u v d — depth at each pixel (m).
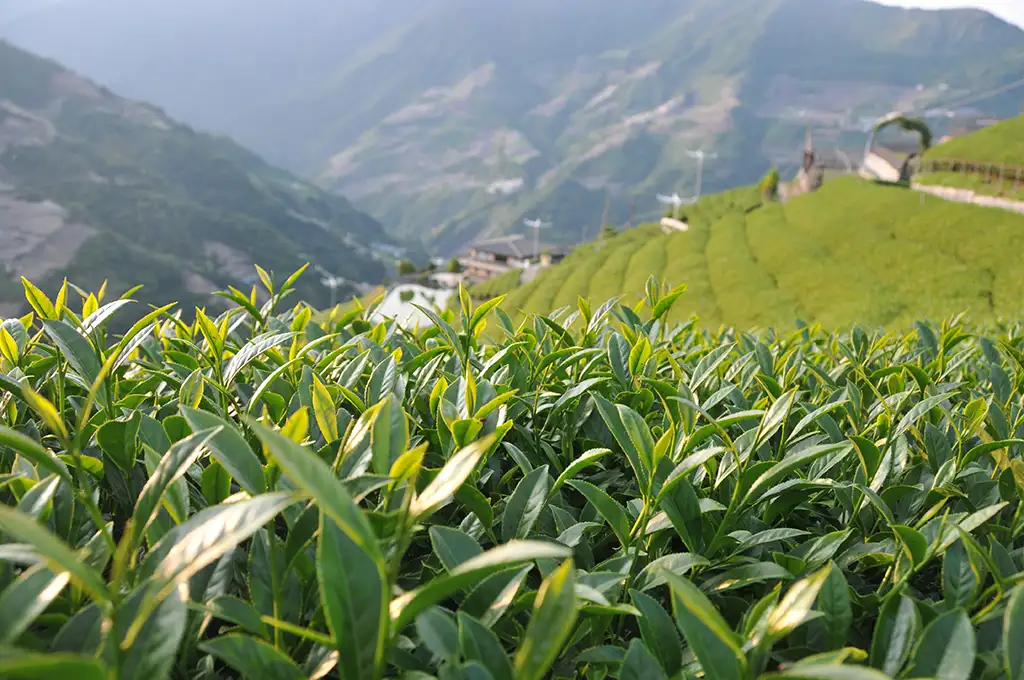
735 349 3.37
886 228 54.03
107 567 1.49
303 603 1.26
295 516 1.29
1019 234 43.00
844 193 68.25
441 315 3.07
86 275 115.44
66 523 1.40
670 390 1.91
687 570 1.60
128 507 1.60
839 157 114.25
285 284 3.08
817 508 2.09
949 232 47.75
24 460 1.55
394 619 0.94
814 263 51.34
